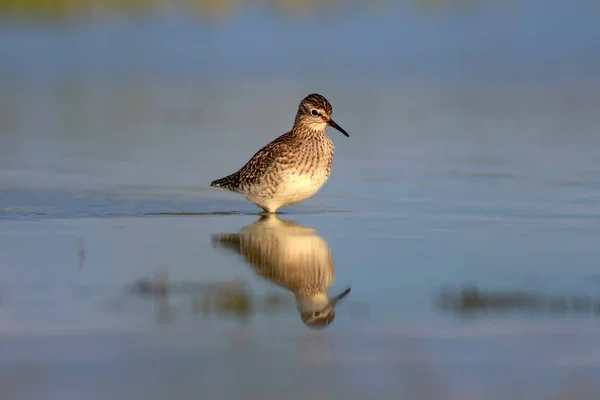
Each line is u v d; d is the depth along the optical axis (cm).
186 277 1309
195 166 2103
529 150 2222
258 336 1094
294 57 3572
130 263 1375
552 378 980
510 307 1185
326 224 1636
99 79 3209
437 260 1398
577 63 3466
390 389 946
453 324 1131
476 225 1614
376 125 2520
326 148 1691
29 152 2241
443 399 929
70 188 1900
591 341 1078
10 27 3931
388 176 2002
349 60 3541
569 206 1741
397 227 1608
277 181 1661
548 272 1331
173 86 3083
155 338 1081
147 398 923
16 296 1217
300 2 4322
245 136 2397
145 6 4191
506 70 3359
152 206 1773
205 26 4028
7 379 966
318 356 1036
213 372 989
